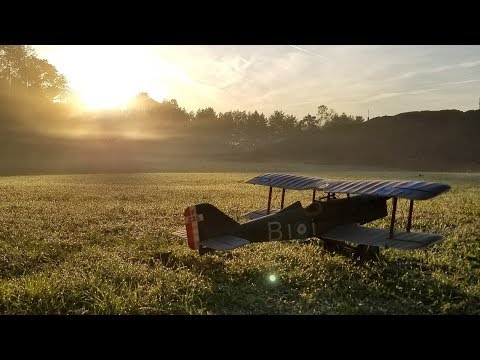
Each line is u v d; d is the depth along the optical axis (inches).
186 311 270.2
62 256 401.1
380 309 280.5
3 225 546.6
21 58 4854.8
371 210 437.4
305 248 435.2
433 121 5880.9
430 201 847.1
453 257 410.6
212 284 320.5
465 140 5206.7
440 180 1678.2
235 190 1115.3
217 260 390.3
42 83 5182.1
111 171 2406.5
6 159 3334.2
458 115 5930.1
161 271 339.6
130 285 298.7
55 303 275.3
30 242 445.4
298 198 922.1
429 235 359.9
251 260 381.1
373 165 4271.7
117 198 904.9
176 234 415.8
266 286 321.7
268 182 520.4
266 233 410.9
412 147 5201.8
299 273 344.5
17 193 991.0
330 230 409.7
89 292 294.8
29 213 655.1
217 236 399.5
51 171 2351.1
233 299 293.3
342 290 315.9
